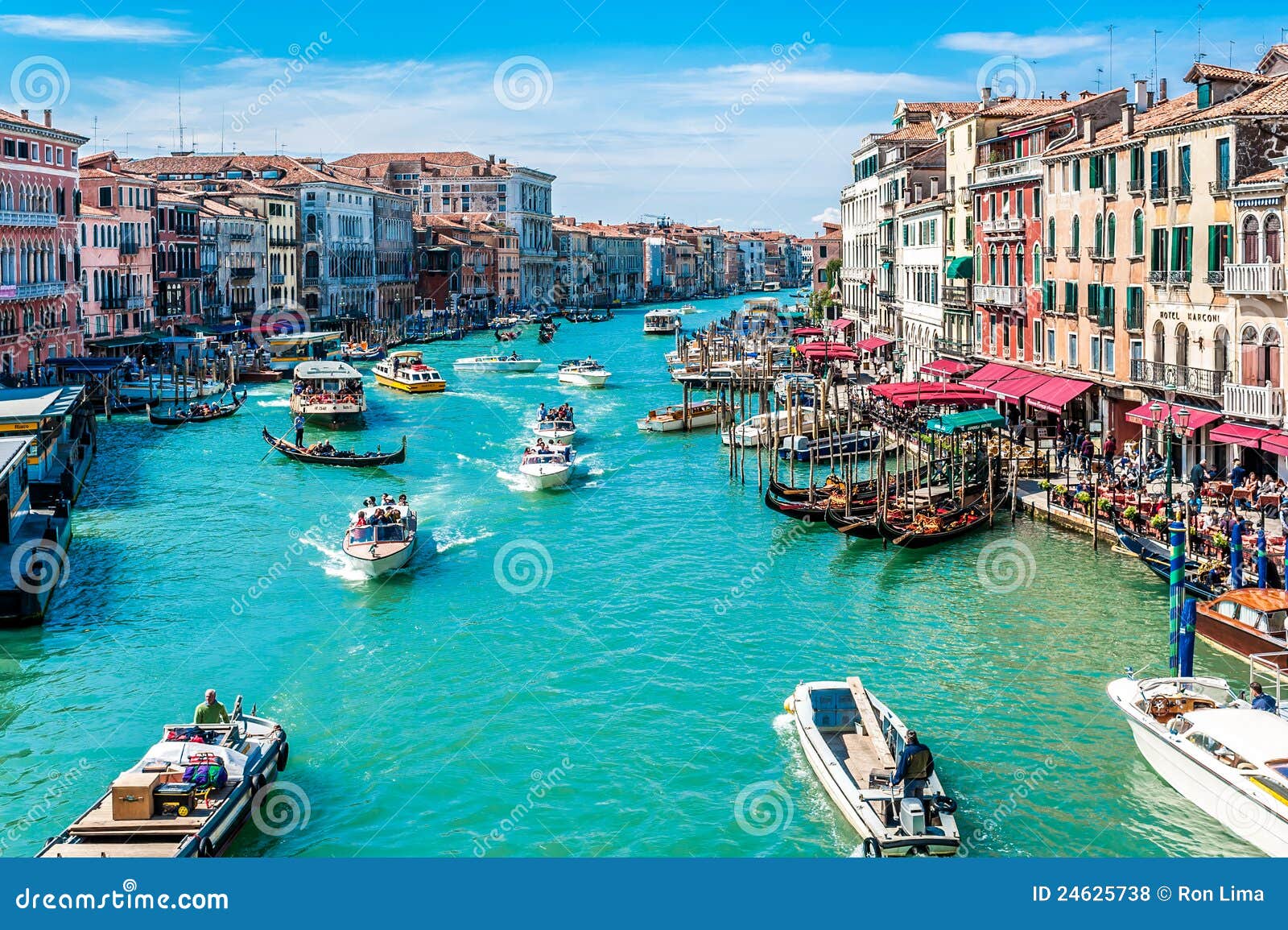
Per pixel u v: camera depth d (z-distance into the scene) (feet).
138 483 158.71
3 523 113.91
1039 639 94.12
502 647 95.14
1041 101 204.85
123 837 61.05
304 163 421.59
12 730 80.59
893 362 240.12
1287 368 116.06
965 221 194.90
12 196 223.92
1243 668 85.20
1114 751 75.10
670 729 79.92
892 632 96.78
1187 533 103.19
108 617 102.89
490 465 172.35
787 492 141.28
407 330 432.66
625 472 168.55
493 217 531.91
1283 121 120.26
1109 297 146.00
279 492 152.87
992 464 136.26
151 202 293.23
